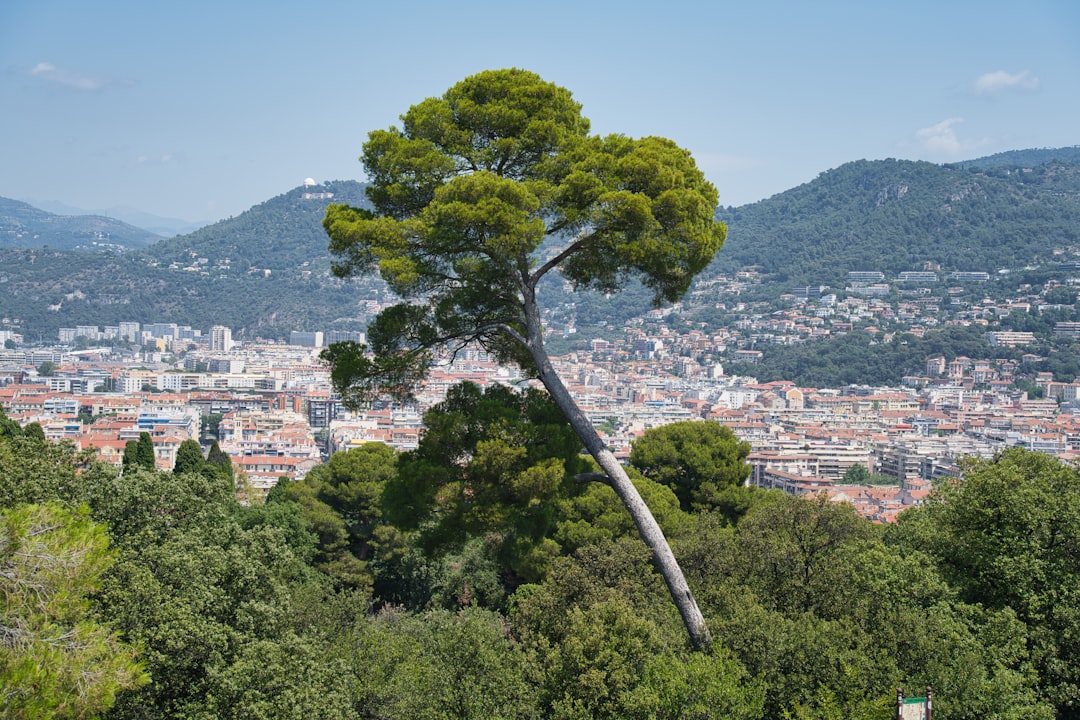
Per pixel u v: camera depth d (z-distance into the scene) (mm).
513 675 32344
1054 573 30953
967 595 33219
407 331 29516
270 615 29609
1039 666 29656
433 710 31609
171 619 27109
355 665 35188
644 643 29406
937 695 25859
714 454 60062
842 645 27109
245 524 60281
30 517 18328
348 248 28297
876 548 31734
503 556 37094
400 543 68375
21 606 17922
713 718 25344
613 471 29016
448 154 29391
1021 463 37656
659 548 28859
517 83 29406
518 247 26641
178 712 26859
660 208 28062
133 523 34000
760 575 33062
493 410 28141
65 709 17688
